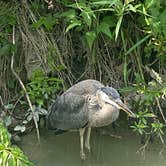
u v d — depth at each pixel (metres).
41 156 11.78
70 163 11.62
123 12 11.51
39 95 12.32
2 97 12.80
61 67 12.62
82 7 11.50
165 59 12.65
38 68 12.66
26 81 12.98
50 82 12.54
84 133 12.84
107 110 11.60
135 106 12.66
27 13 12.87
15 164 9.36
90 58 12.97
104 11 12.10
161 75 12.82
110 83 12.98
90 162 11.73
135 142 12.30
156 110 12.73
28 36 12.78
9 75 12.91
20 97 12.59
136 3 11.99
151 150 11.95
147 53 12.58
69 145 12.27
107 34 11.78
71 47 13.05
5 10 12.72
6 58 12.84
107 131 12.79
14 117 12.48
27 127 12.42
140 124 11.66
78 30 12.36
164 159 11.68
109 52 13.05
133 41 12.88
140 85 12.15
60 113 11.80
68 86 12.93
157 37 12.14
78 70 13.27
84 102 11.65
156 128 11.72
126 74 12.59
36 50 12.73
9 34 12.75
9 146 9.86
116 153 12.00
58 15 12.34
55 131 12.24
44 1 12.89
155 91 11.91
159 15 11.62
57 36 12.98
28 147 11.95
